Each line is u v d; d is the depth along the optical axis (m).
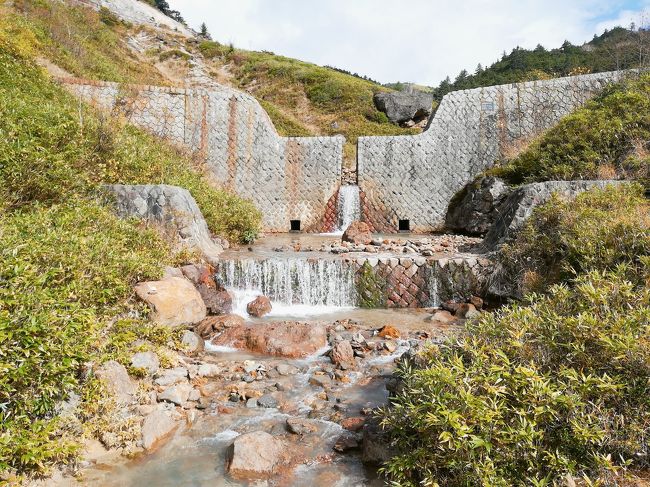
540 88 15.90
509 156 15.41
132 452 4.20
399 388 4.75
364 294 9.53
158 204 9.23
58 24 19.64
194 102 15.71
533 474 3.06
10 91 10.16
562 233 7.62
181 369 5.74
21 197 6.91
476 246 11.47
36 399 3.81
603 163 11.40
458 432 3.07
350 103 31.36
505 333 4.35
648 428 3.07
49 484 3.65
